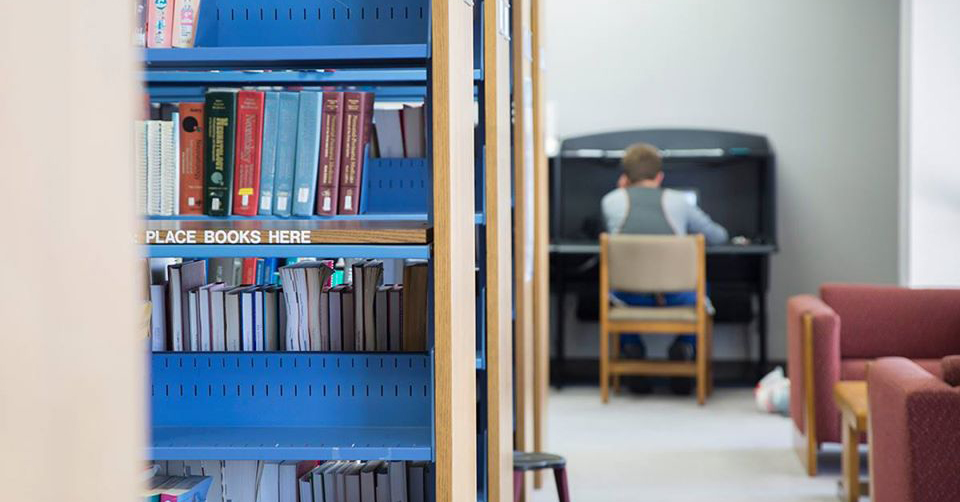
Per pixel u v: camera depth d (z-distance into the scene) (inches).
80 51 22.0
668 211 285.6
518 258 170.6
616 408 273.9
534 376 195.3
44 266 21.1
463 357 107.3
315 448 104.6
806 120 312.8
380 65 120.0
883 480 148.7
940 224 268.2
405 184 157.6
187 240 99.0
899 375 142.2
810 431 206.2
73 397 21.9
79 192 22.0
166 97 148.9
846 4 310.7
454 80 101.2
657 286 275.0
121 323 23.5
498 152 132.5
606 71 315.3
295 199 116.3
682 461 220.2
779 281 315.3
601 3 315.0
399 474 119.1
